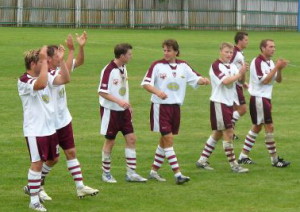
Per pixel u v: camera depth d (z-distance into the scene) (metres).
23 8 92.69
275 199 17.28
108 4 96.50
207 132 27.00
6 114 29.98
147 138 25.52
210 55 59.53
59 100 16.83
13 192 17.80
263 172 20.52
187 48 65.94
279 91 39.38
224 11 103.06
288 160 22.33
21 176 19.53
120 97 18.97
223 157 22.70
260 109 21.22
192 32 92.31
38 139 15.87
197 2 101.62
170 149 18.88
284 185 18.81
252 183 19.03
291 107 33.75
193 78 19.33
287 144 25.02
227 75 20.09
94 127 27.52
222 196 17.55
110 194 17.72
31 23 93.31
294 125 28.86
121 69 18.95
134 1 97.94
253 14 104.94
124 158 22.27
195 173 20.30
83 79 42.56
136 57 55.72
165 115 18.92
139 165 21.30
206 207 16.48
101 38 74.06
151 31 91.31
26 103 15.91
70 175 19.72
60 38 70.38
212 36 84.12
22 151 22.97
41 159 15.95
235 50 25.25
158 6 99.56
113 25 97.19
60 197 17.39
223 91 20.20
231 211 16.12
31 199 16.11
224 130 20.36
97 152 23.02
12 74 43.78
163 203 16.83
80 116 29.97
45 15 93.75
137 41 71.94
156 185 18.75
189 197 17.44
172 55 19.06
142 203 16.83
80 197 17.17
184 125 28.45
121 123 19.00
